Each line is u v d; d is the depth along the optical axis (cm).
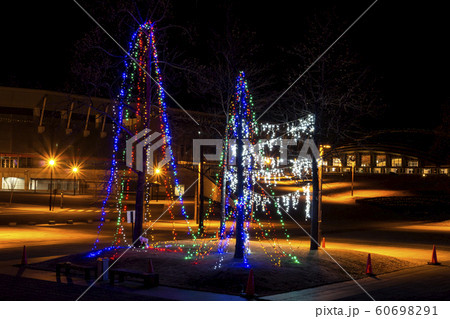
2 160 8431
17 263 1845
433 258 2009
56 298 1265
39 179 8250
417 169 8750
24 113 7562
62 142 7688
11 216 4597
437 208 5972
